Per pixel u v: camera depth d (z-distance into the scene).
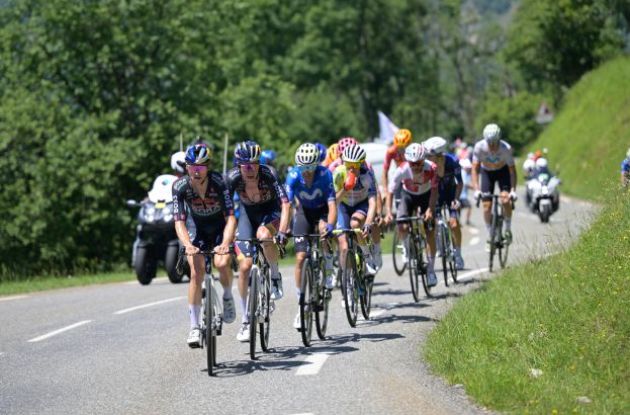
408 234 32.56
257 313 23.92
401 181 32.81
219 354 24.66
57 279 56.59
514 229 64.25
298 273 25.20
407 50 179.88
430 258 33.28
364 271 29.20
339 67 164.38
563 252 33.19
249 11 98.06
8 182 77.19
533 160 81.88
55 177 75.56
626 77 119.19
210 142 83.75
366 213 30.02
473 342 23.69
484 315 26.70
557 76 151.38
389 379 20.89
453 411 17.98
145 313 33.66
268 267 24.94
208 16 90.12
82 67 82.38
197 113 85.31
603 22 142.12
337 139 159.75
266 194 24.36
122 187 80.38
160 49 84.19
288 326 28.94
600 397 18.48
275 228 24.89
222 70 92.69
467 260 45.69
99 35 80.88
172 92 84.75
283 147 91.81
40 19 82.00
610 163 94.00
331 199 26.50
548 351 21.72
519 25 151.38
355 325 28.28
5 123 76.00
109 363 24.45
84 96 82.56
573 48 145.12
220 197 22.73
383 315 30.09
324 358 23.50
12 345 28.20
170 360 24.30
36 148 78.38
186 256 22.95
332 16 159.25
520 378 19.62
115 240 81.00
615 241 27.12
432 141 34.59
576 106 129.00
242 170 23.88
